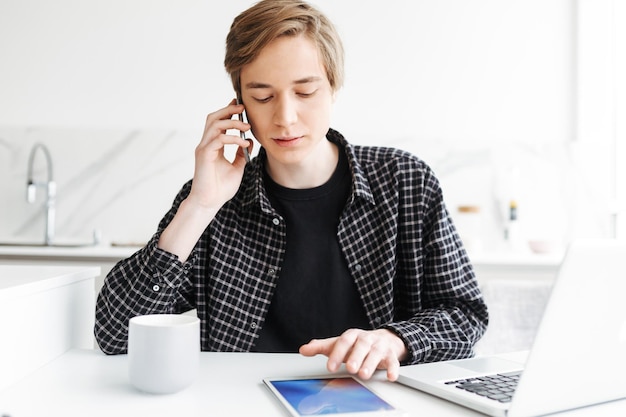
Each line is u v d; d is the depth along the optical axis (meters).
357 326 1.09
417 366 0.78
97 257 2.29
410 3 2.89
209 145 0.91
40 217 2.77
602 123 2.87
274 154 0.90
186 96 2.84
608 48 2.87
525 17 2.90
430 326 0.91
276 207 1.10
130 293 0.88
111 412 0.61
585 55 2.88
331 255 1.09
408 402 0.65
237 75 0.92
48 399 0.65
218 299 1.07
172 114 2.83
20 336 0.73
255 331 1.07
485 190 2.86
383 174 1.11
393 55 2.88
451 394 0.64
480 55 2.90
